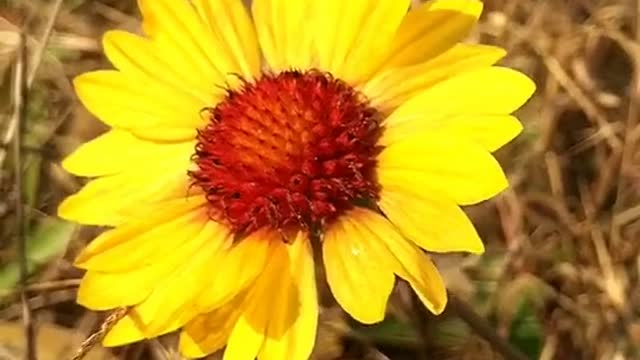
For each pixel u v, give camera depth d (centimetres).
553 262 25
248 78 20
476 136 18
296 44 20
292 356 18
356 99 19
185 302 18
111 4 28
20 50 24
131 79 20
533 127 26
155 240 19
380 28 19
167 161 20
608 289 25
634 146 26
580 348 25
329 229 19
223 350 24
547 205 26
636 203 26
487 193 17
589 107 26
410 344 24
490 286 25
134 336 19
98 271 19
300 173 19
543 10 27
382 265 18
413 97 19
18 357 25
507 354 21
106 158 20
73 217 20
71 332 25
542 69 26
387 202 18
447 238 18
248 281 18
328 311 24
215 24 20
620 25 27
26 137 27
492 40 26
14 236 26
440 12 19
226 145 19
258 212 19
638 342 24
